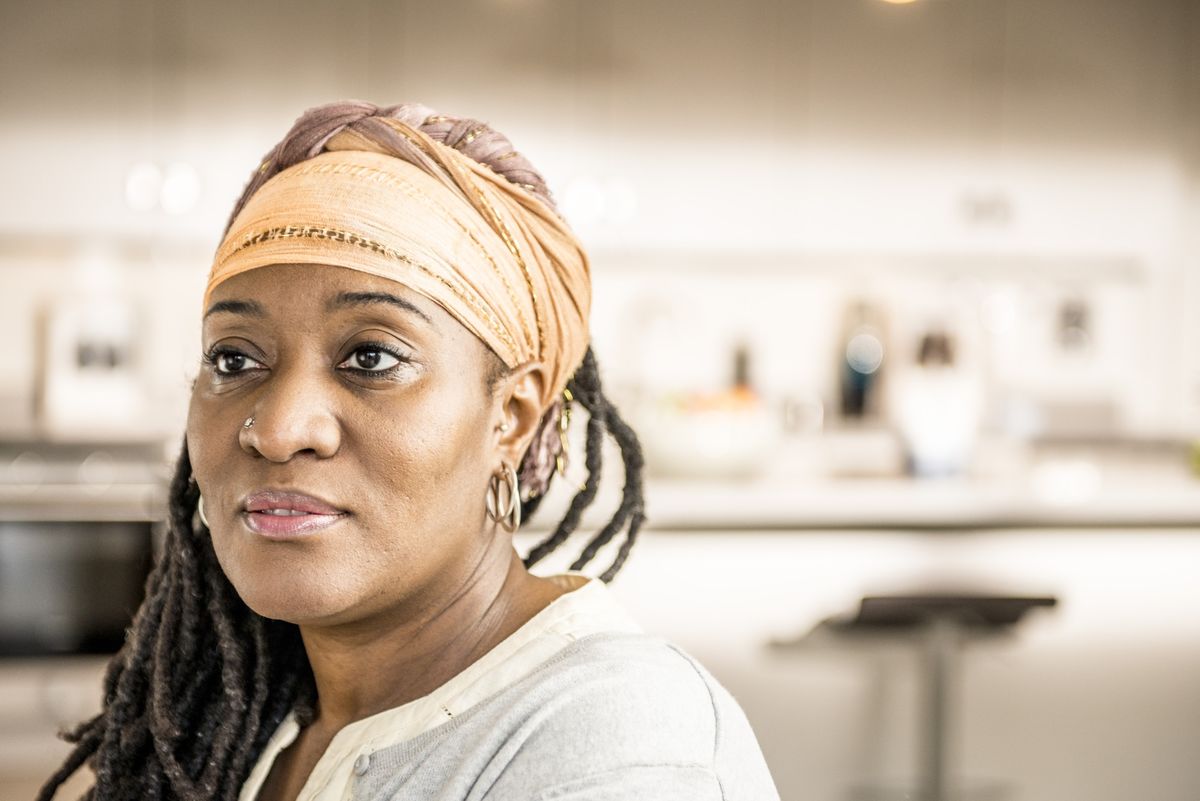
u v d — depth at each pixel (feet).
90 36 13.11
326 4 13.38
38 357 13.91
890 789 10.38
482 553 2.33
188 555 2.52
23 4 13.00
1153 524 10.78
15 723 9.87
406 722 2.20
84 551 9.98
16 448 12.52
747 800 2.10
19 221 13.15
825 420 14.46
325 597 2.08
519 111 13.65
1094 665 10.69
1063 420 14.74
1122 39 14.14
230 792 2.47
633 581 10.26
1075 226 14.21
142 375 13.98
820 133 13.98
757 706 10.37
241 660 2.48
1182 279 14.56
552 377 2.36
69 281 13.91
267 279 2.10
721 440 11.60
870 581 10.52
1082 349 14.73
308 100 13.42
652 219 13.88
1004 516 10.61
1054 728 10.64
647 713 2.02
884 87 13.99
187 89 13.26
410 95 13.53
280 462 2.06
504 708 2.08
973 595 9.75
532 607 2.38
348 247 2.07
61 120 13.14
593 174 13.76
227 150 13.34
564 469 2.66
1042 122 14.12
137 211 13.25
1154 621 10.77
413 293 2.09
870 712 10.43
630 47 13.75
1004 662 10.58
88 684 9.99
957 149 14.10
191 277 14.01
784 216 13.99
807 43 13.92
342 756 2.24
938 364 14.39
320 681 2.41
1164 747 10.74
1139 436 14.75
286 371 2.09
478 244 2.16
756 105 13.91
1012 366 14.74
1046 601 9.53
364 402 2.08
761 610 10.39
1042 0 14.05
